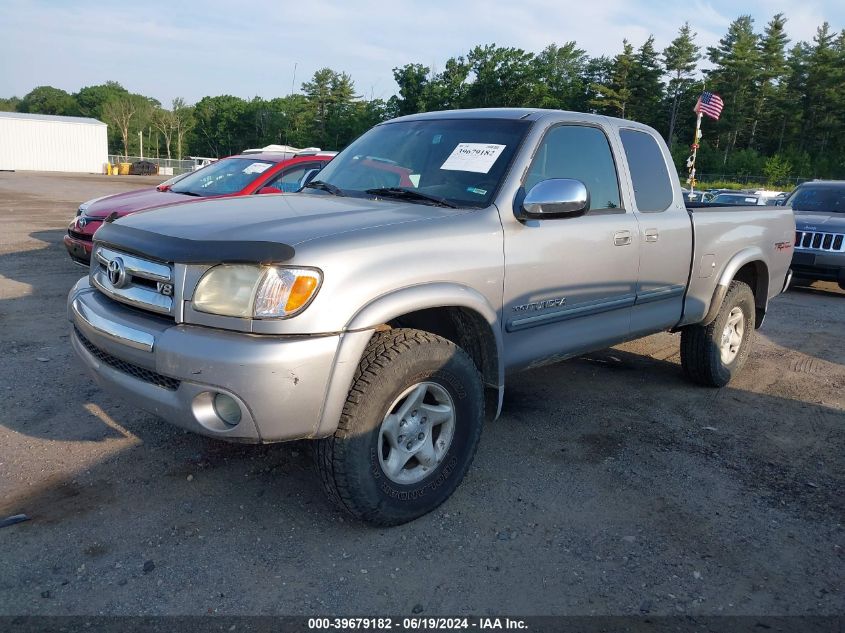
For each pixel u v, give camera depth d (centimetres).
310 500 333
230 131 8706
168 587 266
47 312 665
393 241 294
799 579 288
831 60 8419
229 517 316
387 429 299
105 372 305
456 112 422
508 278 339
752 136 8781
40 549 286
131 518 312
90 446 379
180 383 270
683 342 523
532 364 377
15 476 344
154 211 341
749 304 543
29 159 6116
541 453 399
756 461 403
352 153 434
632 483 367
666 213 450
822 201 1124
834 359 644
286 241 273
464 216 329
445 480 324
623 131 434
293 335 265
